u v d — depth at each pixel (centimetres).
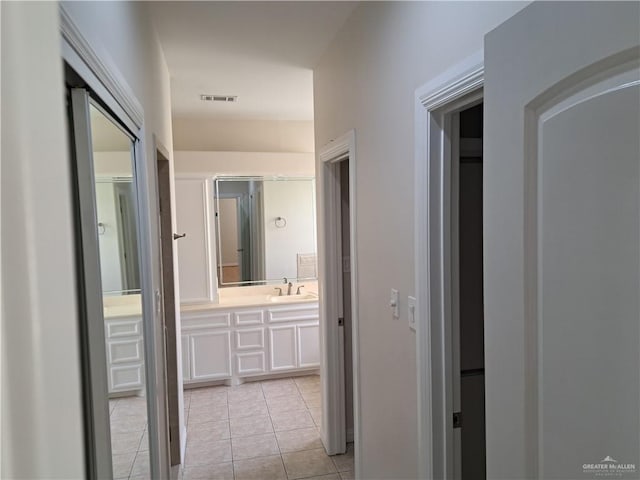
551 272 76
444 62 126
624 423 63
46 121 35
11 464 31
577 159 70
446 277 145
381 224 181
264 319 400
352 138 210
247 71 289
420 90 141
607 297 65
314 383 401
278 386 394
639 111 59
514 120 84
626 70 61
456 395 151
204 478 256
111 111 118
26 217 32
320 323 294
